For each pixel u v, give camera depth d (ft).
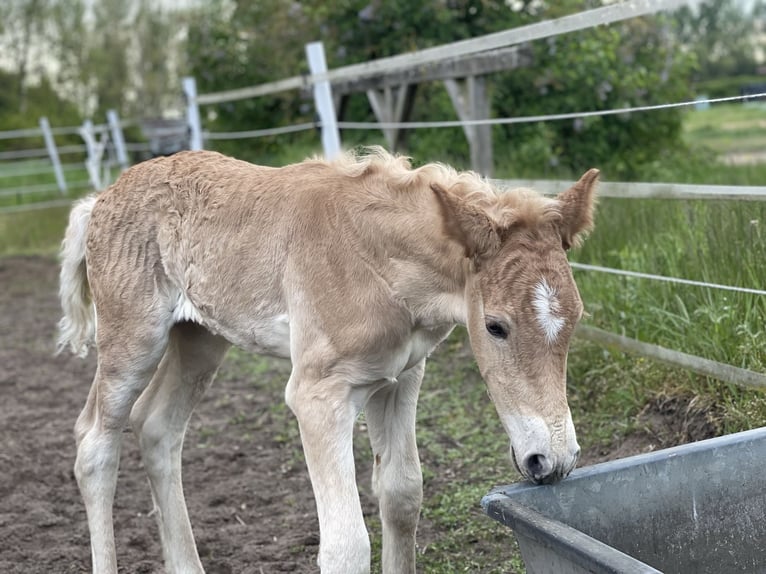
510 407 7.93
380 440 10.16
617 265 15.81
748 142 37.45
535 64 24.52
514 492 7.50
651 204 16.28
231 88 33.91
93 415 11.70
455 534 11.80
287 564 11.68
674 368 13.08
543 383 7.77
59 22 88.94
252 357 20.72
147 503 13.98
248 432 16.39
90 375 20.53
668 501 7.98
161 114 88.94
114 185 11.76
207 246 10.54
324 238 9.53
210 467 15.02
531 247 8.02
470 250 8.20
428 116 29.40
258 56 33.37
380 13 28.25
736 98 11.10
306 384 9.45
